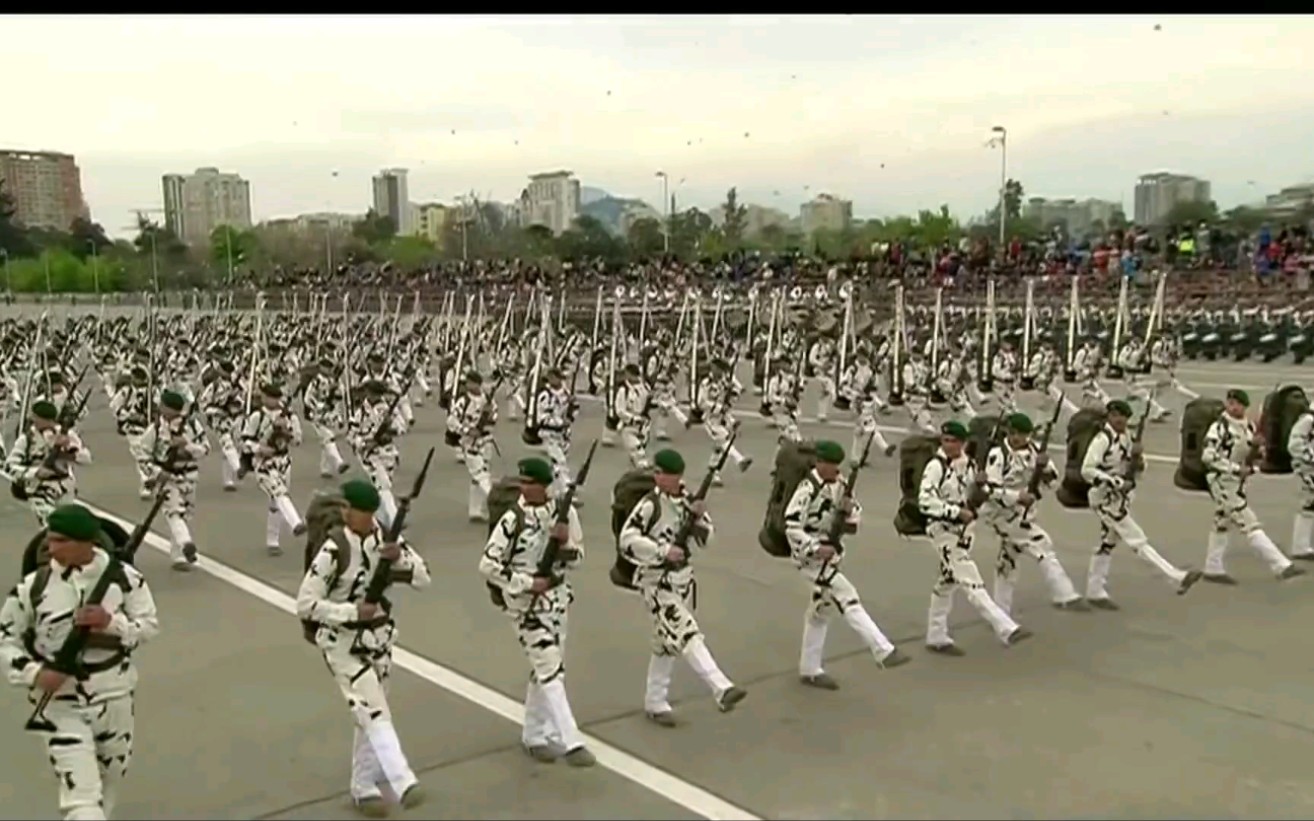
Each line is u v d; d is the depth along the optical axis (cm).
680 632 851
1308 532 1352
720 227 9062
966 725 868
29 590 627
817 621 952
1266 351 3444
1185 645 1052
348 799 753
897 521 1066
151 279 7712
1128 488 1159
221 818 727
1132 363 2489
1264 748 820
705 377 2275
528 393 2069
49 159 12875
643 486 871
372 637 721
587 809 732
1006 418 1147
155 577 1353
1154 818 716
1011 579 1141
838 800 741
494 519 811
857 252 5909
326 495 764
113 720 639
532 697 812
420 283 5272
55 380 2261
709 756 812
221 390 2038
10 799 765
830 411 2755
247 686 972
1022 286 4038
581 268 5609
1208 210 6531
